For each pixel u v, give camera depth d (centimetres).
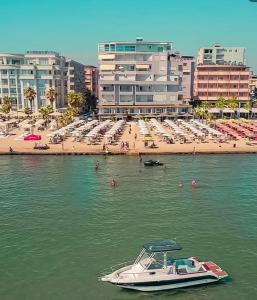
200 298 3134
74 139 10100
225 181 6462
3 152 8669
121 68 15525
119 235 4247
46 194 5706
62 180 6500
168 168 7419
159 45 15625
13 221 4638
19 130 12156
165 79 15500
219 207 5156
